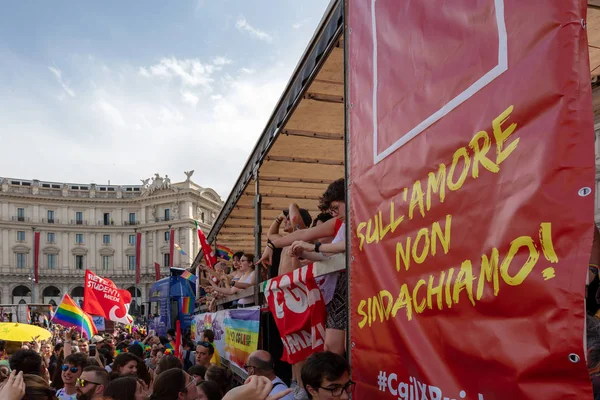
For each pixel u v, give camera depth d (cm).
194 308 1616
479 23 170
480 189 165
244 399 168
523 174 145
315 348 328
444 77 190
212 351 629
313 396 232
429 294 192
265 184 642
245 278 665
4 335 850
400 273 217
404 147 219
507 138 153
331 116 450
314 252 348
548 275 133
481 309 160
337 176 620
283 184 643
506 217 150
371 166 255
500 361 149
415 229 206
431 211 194
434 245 191
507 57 155
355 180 277
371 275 246
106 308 1223
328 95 408
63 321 1055
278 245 373
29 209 7425
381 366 230
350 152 288
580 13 134
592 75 296
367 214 257
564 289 128
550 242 133
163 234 7462
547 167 136
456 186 178
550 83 137
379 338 233
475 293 164
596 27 256
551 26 139
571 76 133
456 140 180
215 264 873
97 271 7556
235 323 577
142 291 7425
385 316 228
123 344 1055
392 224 228
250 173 625
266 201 726
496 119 158
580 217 126
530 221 141
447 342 179
